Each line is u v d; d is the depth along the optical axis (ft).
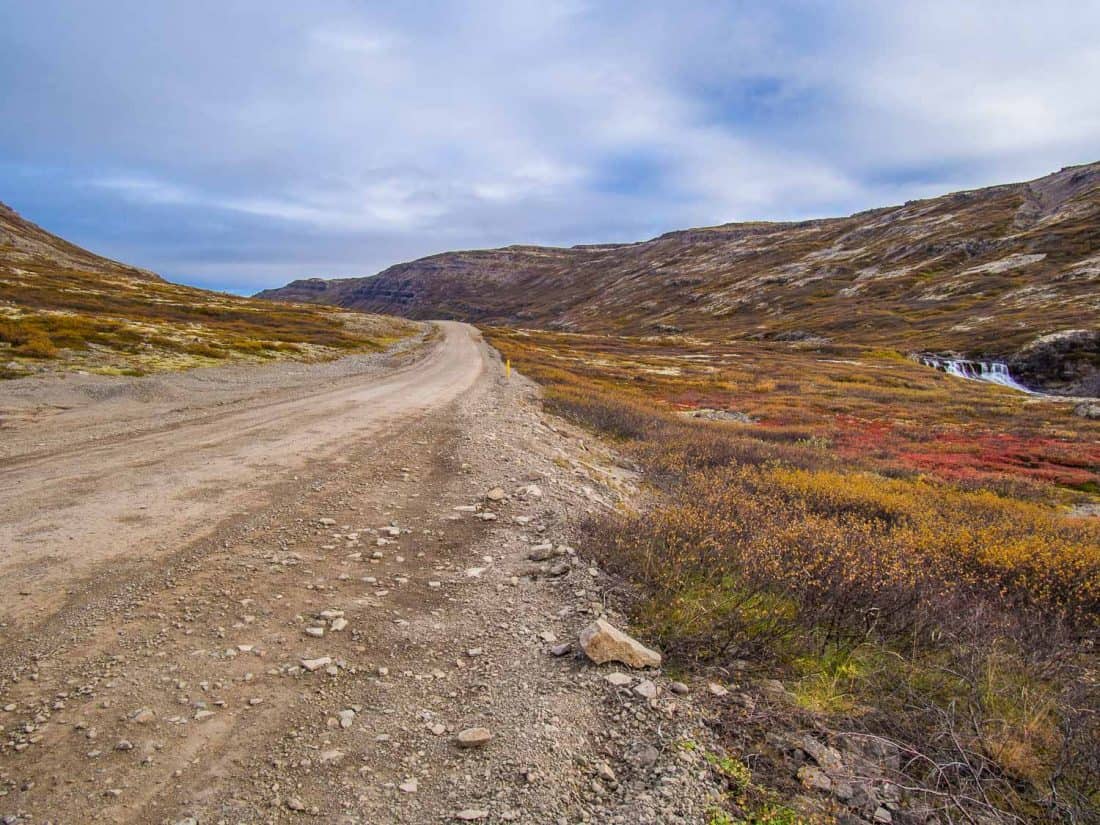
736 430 86.99
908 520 32.81
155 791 9.34
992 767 11.16
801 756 11.04
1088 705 13.24
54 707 11.28
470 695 12.61
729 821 9.38
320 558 19.92
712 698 12.71
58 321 112.06
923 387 177.99
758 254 653.71
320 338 185.26
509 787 9.91
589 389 120.88
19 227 404.36
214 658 13.44
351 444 40.63
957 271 393.91
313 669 13.26
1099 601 20.56
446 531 23.44
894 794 10.27
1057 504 52.06
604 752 11.00
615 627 15.17
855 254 520.42
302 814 9.11
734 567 19.16
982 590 20.95
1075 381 193.57
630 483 40.86
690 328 455.22
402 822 9.09
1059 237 372.99
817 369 218.18
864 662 14.76
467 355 183.21
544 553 20.47
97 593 16.29
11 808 8.77
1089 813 9.85
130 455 34.22
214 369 92.07
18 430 40.81
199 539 20.85
